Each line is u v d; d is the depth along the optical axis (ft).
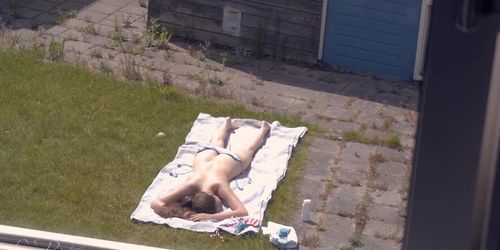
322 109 36.37
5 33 40.37
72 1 44.55
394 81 39.81
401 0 38.83
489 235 6.02
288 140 32.86
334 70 40.55
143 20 43.29
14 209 27.04
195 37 42.04
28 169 29.25
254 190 29.27
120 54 39.75
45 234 16.42
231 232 26.61
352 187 30.17
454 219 6.60
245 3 40.78
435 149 6.61
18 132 31.58
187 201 27.91
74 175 29.25
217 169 29.12
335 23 40.06
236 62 40.09
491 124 6.05
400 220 28.27
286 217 28.02
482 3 6.03
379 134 34.45
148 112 34.14
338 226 27.71
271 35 40.93
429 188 6.68
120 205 27.78
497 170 5.98
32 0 43.98
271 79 38.83
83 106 34.06
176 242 26.14
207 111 34.78
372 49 40.09
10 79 35.65
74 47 39.88
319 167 31.40
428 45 6.53
